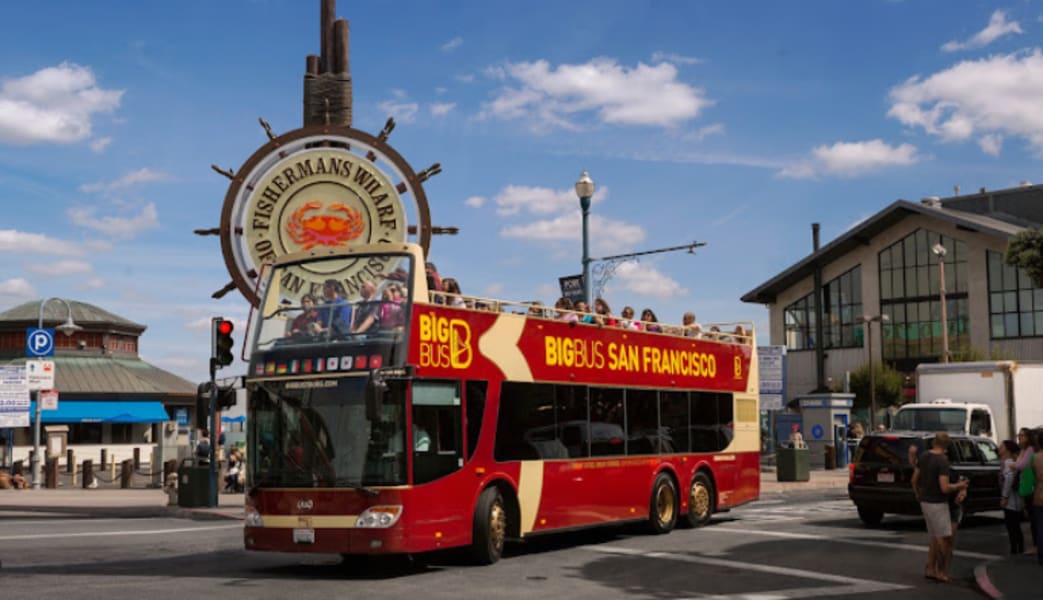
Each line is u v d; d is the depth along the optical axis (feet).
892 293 218.38
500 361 50.93
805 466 114.32
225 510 80.79
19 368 116.26
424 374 45.88
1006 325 203.00
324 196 102.47
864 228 216.95
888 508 66.08
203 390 68.23
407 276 46.44
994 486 69.77
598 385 58.18
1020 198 231.91
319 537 43.91
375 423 44.21
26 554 53.36
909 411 93.71
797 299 231.91
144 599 37.65
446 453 46.70
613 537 61.87
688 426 66.18
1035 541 50.03
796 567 48.47
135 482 139.74
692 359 67.36
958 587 43.37
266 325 47.83
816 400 144.97
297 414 45.42
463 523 47.24
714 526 67.87
